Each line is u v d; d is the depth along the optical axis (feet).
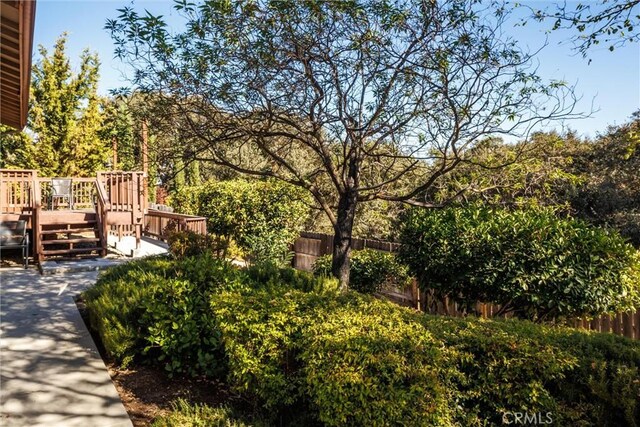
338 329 10.14
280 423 10.64
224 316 11.07
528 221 19.27
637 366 9.32
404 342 9.53
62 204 44.01
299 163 31.24
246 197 42.09
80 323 18.08
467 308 21.58
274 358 10.30
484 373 9.36
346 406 8.99
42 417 10.53
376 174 23.84
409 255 22.76
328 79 18.72
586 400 9.22
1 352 14.76
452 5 17.49
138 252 33.68
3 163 56.75
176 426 9.78
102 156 54.29
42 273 28.22
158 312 13.73
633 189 42.29
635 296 18.21
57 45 52.60
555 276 18.01
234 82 18.24
